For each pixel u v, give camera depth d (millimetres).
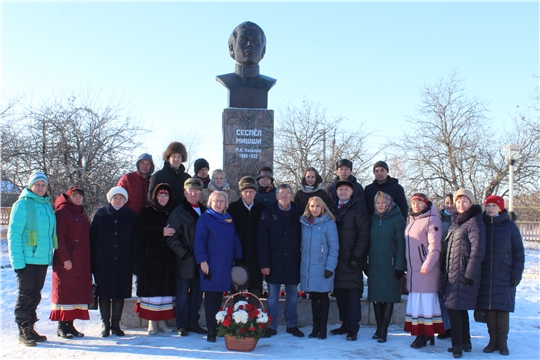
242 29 8523
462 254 5246
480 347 5660
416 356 5172
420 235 5582
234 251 5852
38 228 5430
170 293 5812
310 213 5902
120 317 5875
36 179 5512
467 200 5363
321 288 5707
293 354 5156
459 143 23812
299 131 26891
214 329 5590
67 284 5555
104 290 5691
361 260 5832
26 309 5418
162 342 5543
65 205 5660
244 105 8531
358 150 25922
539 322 7016
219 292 5660
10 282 9867
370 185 6871
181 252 5676
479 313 5484
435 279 5570
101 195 15812
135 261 5785
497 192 24000
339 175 6680
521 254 5273
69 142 16344
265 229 5930
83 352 5105
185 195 6000
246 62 8500
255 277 6000
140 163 6395
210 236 5617
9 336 5746
